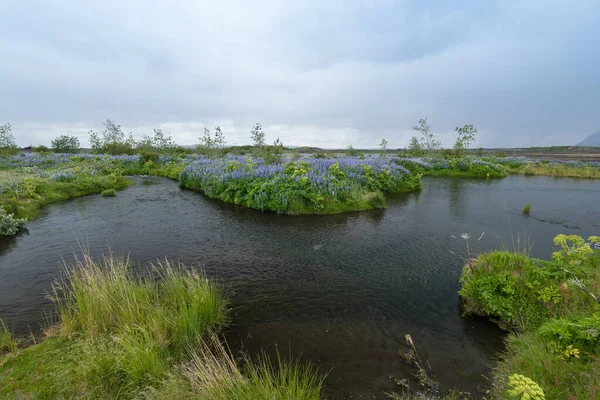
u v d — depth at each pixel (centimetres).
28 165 2839
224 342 462
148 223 1172
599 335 354
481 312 534
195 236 1009
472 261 625
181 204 1534
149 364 376
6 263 779
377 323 515
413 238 977
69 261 792
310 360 423
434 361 418
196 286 548
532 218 1228
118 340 397
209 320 501
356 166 1852
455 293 618
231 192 1598
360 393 360
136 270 734
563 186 2133
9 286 649
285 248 891
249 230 1077
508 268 568
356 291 629
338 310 557
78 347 425
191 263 782
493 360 418
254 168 1795
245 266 762
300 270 736
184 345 434
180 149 4631
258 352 440
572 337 365
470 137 3178
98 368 371
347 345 457
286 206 1328
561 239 558
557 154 6212
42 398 340
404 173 2120
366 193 1523
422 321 520
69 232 1055
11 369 387
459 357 427
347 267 752
